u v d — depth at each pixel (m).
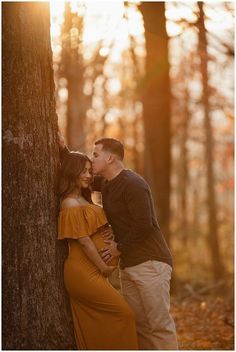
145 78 12.40
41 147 5.05
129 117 26.44
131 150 26.56
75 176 5.11
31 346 4.96
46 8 5.11
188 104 25.52
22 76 4.99
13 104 4.99
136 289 5.30
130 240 5.04
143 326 5.34
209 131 21.91
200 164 34.47
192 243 26.66
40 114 5.05
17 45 4.99
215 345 7.21
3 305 4.98
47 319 5.02
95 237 5.12
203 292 12.48
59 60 13.63
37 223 5.02
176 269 19.58
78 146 14.28
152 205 5.22
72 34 10.13
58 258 5.12
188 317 8.80
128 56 20.03
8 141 4.99
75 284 5.01
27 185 5.00
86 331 5.04
